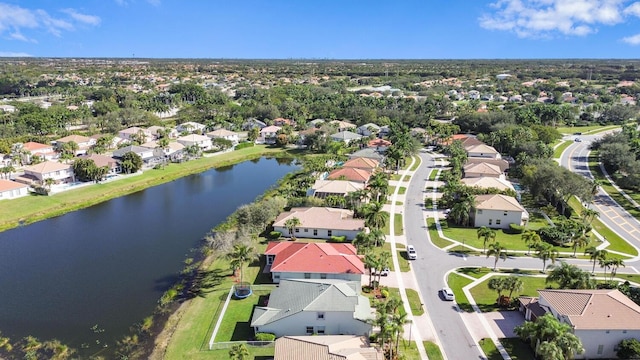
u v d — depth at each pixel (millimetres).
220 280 72312
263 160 169875
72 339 58219
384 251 81500
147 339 57906
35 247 87438
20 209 107625
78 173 130625
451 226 94938
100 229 97188
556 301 55844
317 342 50031
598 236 89250
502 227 93688
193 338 57031
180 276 74625
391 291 67250
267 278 72062
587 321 51375
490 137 167375
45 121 192500
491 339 55531
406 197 115125
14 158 145125
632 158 128875
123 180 134375
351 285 63562
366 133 197375
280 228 89125
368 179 121562
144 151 153625
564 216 98188
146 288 70875
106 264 79625
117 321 62094
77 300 67562
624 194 116250
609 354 51656
